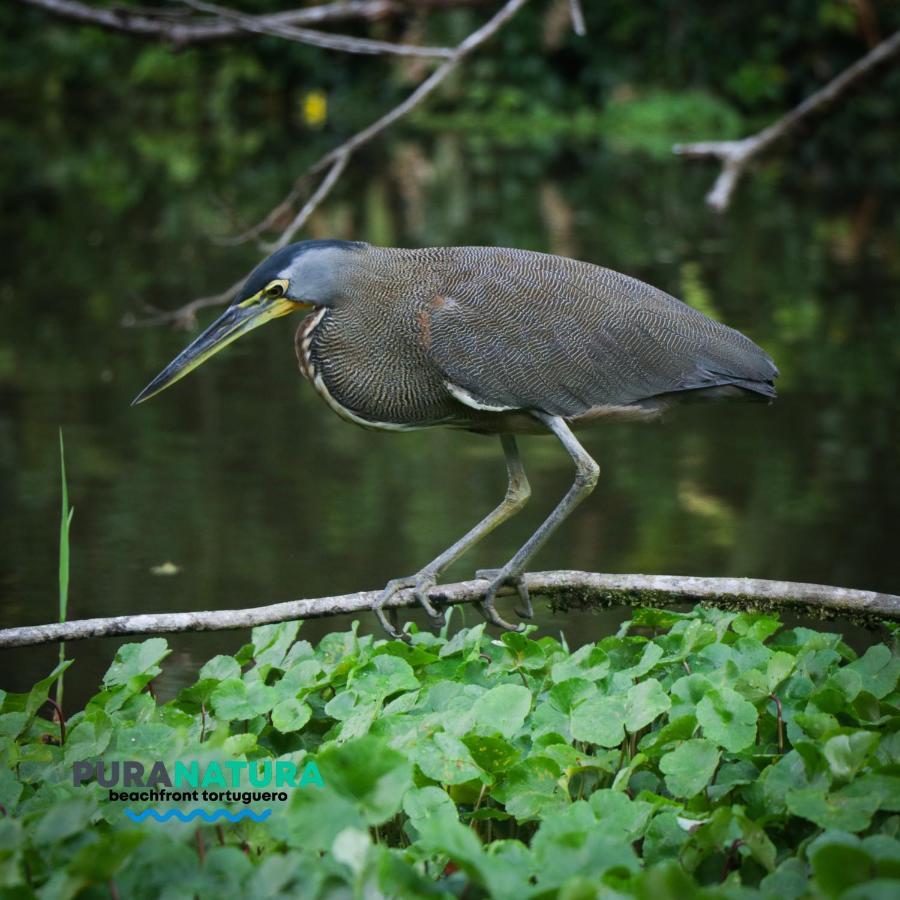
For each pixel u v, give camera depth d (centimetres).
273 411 1559
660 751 639
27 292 2059
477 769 607
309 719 689
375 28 3934
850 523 1198
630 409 805
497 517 816
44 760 657
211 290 2036
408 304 800
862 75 1278
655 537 1171
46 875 531
